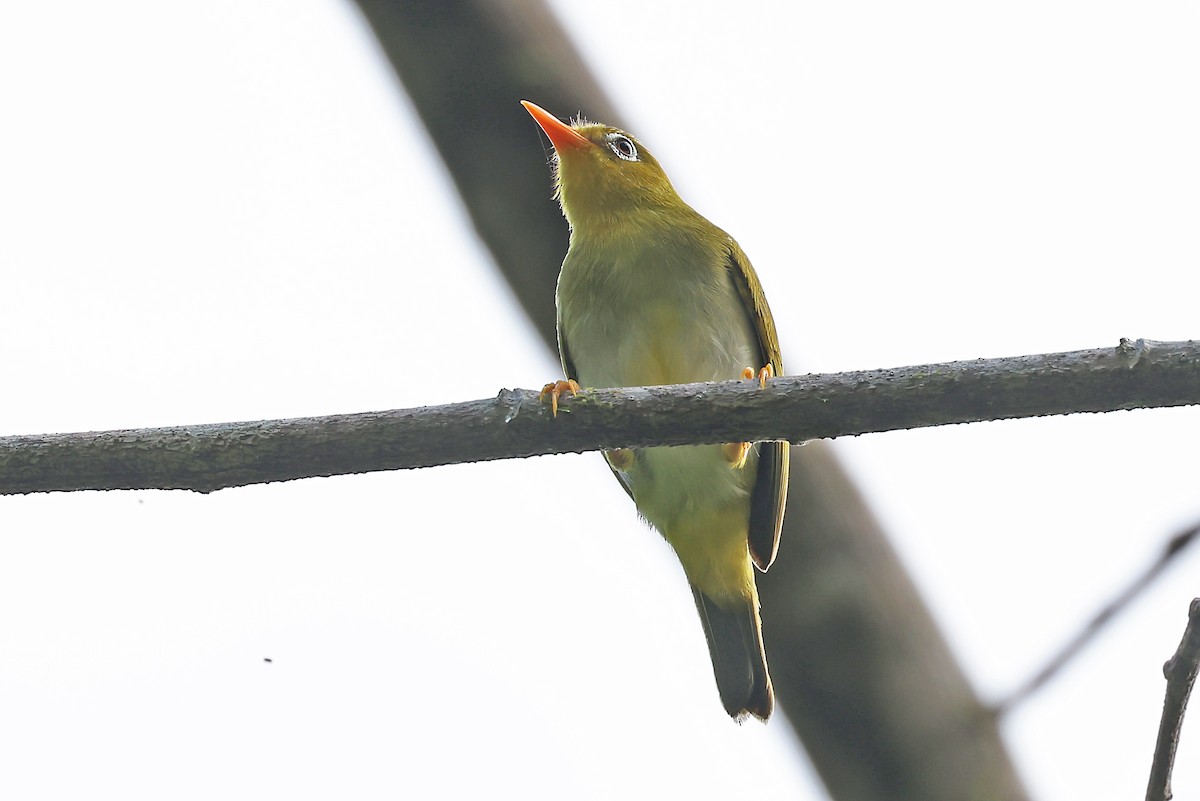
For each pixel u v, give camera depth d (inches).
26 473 315.0
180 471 316.8
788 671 400.8
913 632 398.3
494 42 420.5
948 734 387.9
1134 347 301.3
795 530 406.6
